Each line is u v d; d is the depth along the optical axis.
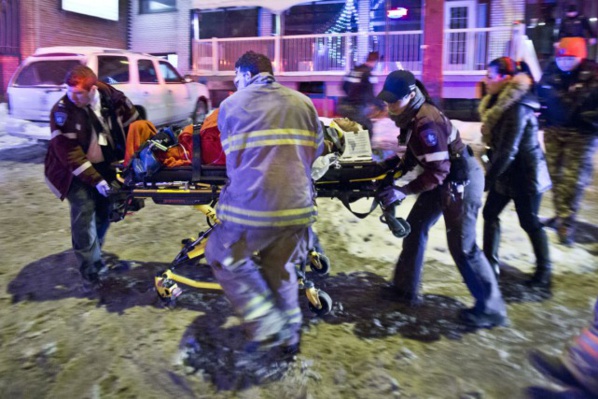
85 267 3.75
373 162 3.25
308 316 3.38
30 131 8.55
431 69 7.75
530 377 2.73
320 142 2.78
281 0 10.93
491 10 13.14
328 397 2.57
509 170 3.73
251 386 2.65
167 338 3.09
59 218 5.53
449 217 3.17
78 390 2.61
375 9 14.27
